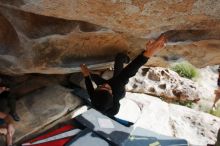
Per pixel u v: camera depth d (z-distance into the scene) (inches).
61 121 181.5
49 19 118.7
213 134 228.2
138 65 144.3
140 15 104.2
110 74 203.9
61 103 181.5
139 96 253.9
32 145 161.5
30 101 172.2
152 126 216.8
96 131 178.5
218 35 129.3
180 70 344.8
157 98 260.7
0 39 126.7
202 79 356.2
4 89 150.9
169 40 132.6
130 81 261.1
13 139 156.1
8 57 134.2
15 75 170.6
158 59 182.4
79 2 98.6
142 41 155.5
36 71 151.3
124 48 161.8
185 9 100.7
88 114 190.2
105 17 108.0
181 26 116.3
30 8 103.5
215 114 282.4
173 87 271.9
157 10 101.1
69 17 110.2
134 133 189.5
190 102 277.4
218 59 169.6
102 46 155.3
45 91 181.8
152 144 183.2
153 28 115.5
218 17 107.1
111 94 152.3
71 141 168.6
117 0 96.4
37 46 132.0
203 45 150.6
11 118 159.0
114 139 175.6
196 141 215.3
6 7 108.8
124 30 120.3
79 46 147.3
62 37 131.3
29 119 165.5
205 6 99.2
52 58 143.8
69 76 203.8
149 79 269.9
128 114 218.7
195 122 238.8
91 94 159.3
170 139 190.9
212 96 317.7
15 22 116.3
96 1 97.5
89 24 125.0
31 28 119.6
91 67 171.8
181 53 165.6
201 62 175.3
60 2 98.6
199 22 112.7
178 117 239.6
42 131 171.5
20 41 127.2
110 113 157.9
